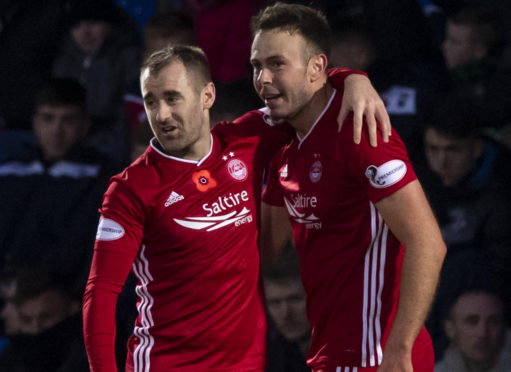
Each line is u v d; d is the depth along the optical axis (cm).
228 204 1084
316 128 1083
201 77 1064
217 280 1075
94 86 2206
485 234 1738
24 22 2281
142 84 1059
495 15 2008
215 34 2069
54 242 1938
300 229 1119
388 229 1062
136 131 1819
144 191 1048
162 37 1992
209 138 1093
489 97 1833
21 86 2256
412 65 1911
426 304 1004
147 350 1100
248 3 2058
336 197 1069
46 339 1805
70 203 1959
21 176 2041
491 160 1784
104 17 2245
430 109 1820
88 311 1024
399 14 1906
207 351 1082
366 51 1842
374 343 1064
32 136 2173
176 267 1070
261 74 1066
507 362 1631
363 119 1045
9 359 1806
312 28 1072
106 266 1031
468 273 1698
